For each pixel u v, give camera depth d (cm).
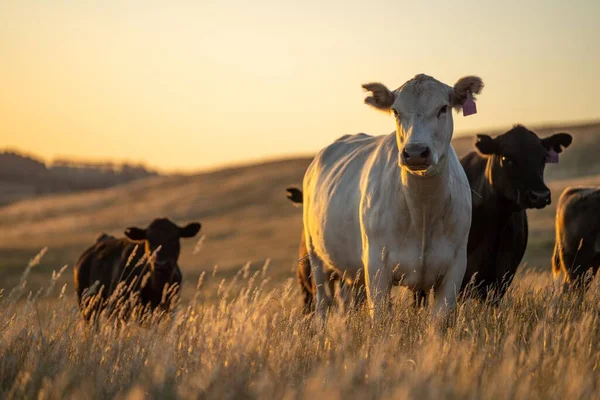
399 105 845
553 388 560
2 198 19638
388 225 899
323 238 1057
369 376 580
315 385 525
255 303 820
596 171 8500
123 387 617
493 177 1049
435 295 916
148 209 10069
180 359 700
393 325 773
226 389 570
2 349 702
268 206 9412
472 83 838
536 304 856
